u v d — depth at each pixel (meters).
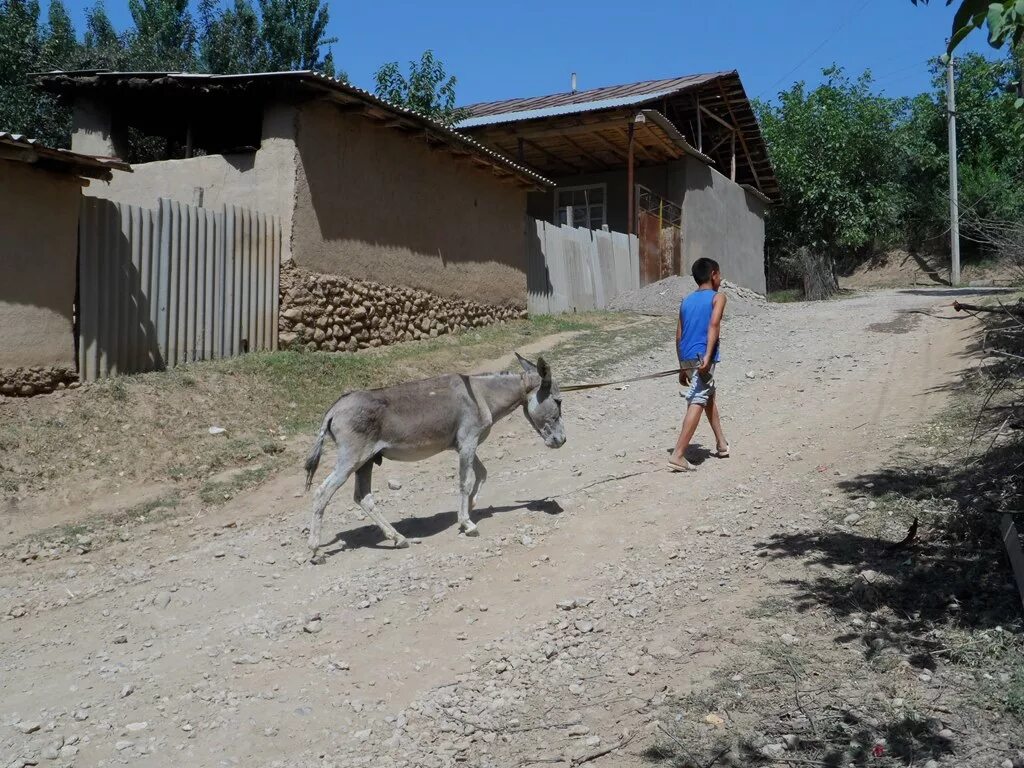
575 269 20.94
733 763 4.00
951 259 33.19
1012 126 8.84
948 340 14.21
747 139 27.67
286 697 4.91
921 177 33.97
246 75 12.27
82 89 13.63
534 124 21.38
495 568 6.61
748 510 7.36
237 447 9.86
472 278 17.12
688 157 24.30
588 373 13.70
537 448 10.12
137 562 7.32
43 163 9.81
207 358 11.85
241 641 5.63
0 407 9.47
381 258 14.55
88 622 6.11
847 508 7.08
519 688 4.89
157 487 8.96
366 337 14.18
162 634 5.84
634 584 6.12
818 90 34.22
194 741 4.52
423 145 15.46
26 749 4.46
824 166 33.28
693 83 23.14
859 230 32.72
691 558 6.48
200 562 7.16
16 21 21.17
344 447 6.91
